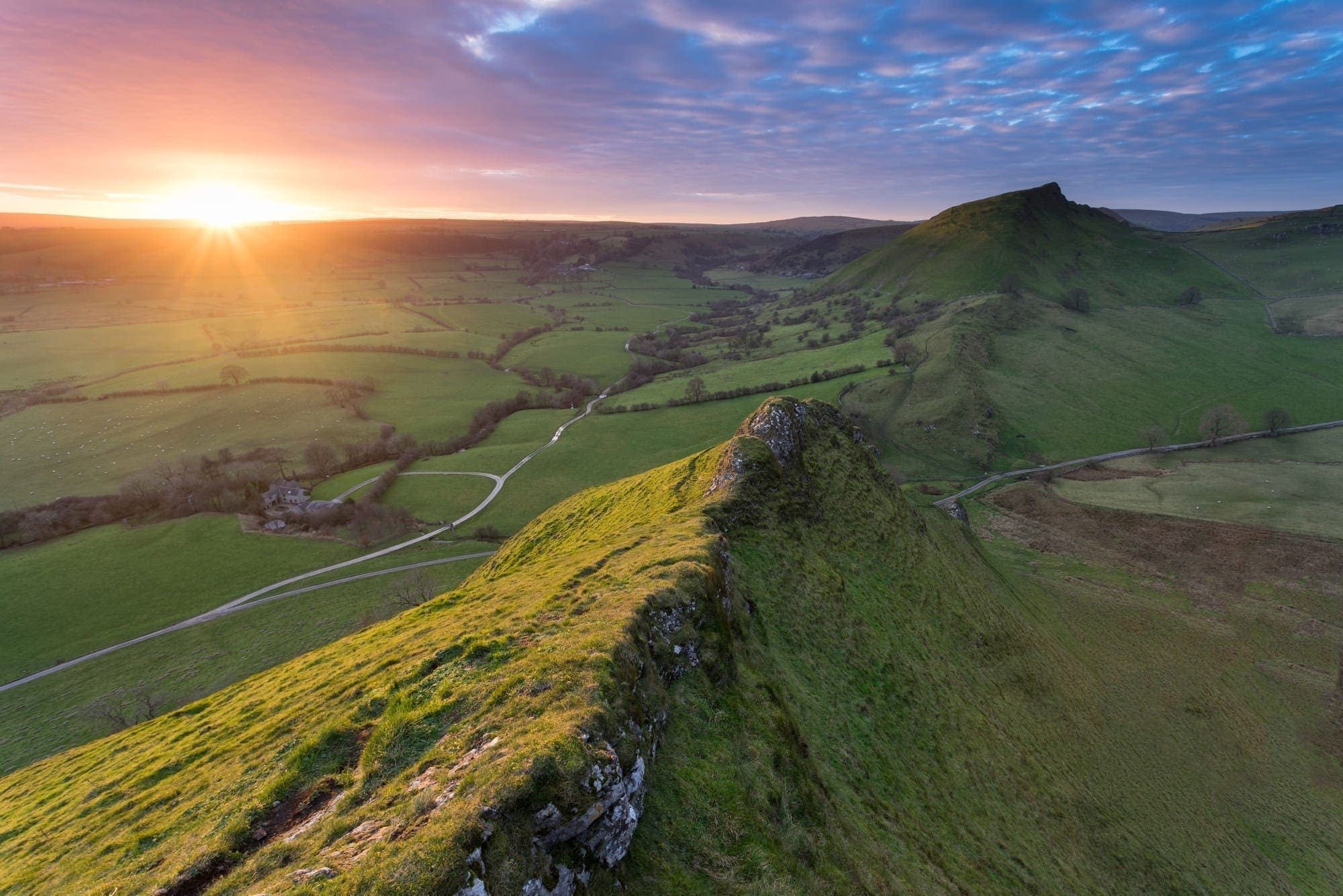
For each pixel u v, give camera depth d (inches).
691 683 972.6
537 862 580.4
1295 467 5551.2
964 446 6328.7
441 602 1524.4
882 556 2064.5
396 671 999.0
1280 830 1956.2
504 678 840.9
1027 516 5036.9
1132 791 1779.0
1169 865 1492.4
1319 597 3676.2
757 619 1346.0
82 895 692.1
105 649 3400.6
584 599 1080.2
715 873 690.2
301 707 1010.1
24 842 919.7
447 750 721.6
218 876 666.2
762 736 949.8
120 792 967.6
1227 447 6210.6
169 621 3644.2
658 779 780.0
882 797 1072.8
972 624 2059.5
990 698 1734.7
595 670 805.9
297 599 3826.3
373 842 601.3
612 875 641.6
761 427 2187.5
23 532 4549.7
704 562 1217.4
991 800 1296.8
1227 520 4623.5
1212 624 3435.0
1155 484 5403.5
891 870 880.9
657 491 2308.1
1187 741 2285.9
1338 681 2945.4
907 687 1477.6
